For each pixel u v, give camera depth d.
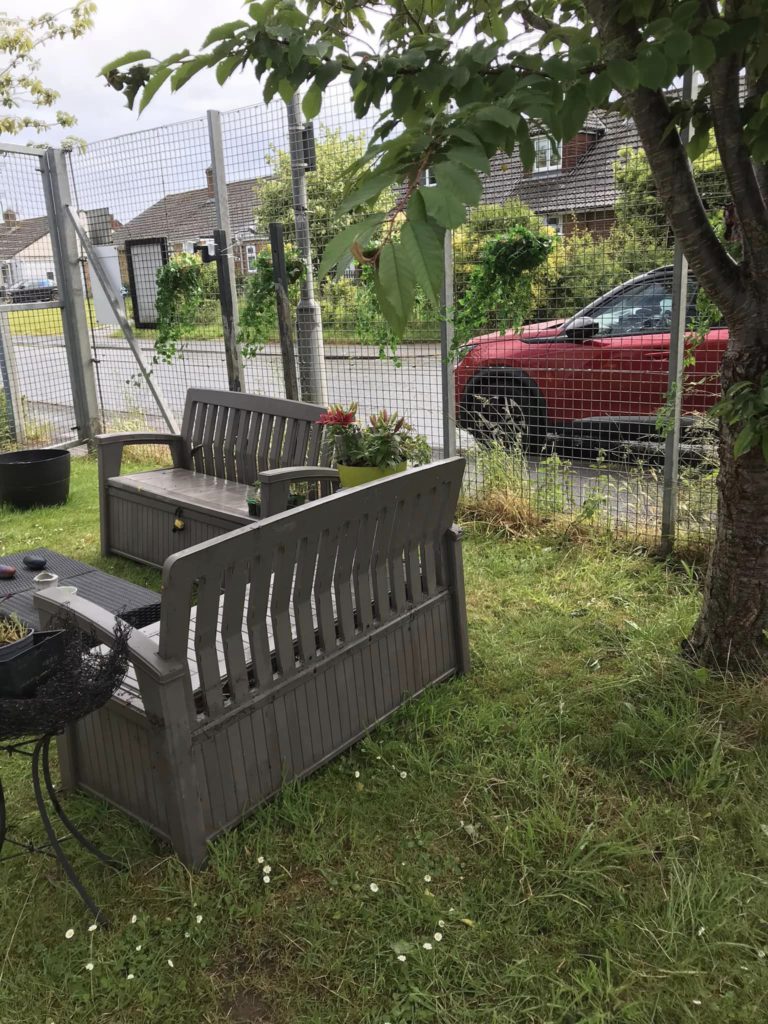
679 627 3.71
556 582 4.43
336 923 2.19
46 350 8.10
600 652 3.62
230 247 6.29
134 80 1.79
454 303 5.26
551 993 1.95
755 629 3.23
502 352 5.91
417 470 2.97
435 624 3.31
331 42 1.94
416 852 2.44
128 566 5.03
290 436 4.60
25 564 4.34
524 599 4.25
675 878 2.27
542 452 5.80
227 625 2.43
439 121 1.38
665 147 2.55
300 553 2.61
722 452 3.14
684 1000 1.92
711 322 4.34
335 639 2.81
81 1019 1.94
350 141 5.42
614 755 2.86
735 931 2.10
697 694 3.16
